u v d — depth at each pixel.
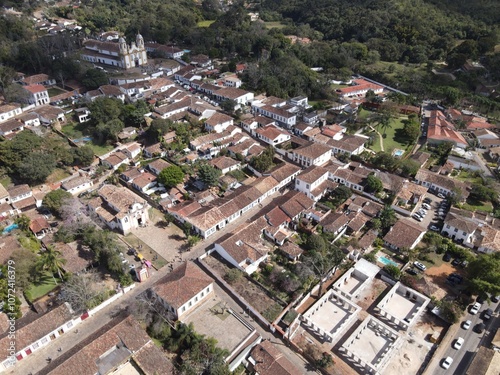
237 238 100.38
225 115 157.88
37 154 123.25
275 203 114.69
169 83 189.62
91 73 181.75
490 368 73.94
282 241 103.62
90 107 148.75
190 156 136.12
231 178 127.94
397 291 95.31
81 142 144.50
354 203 118.25
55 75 190.00
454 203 122.00
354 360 78.69
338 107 180.25
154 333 79.19
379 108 183.12
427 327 86.44
